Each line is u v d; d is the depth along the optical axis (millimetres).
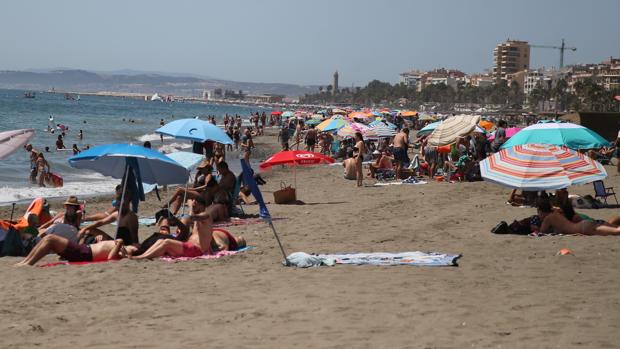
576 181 21156
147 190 30531
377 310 12297
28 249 19078
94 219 23594
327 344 10367
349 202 32188
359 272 15664
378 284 14375
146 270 16312
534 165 21672
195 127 28984
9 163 54281
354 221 25328
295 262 16609
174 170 20406
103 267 16609
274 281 14961
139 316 12367
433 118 111188
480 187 35469
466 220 24312
